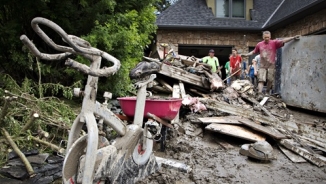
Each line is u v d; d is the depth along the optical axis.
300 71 7.02
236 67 9.96
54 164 3.28
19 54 5.27
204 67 7.99
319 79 6.43
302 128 5.38
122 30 5.93
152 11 7.13
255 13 14.21
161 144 4.34
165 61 7.82
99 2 5.62
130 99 3.98
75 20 5.76
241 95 7.42
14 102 3.89
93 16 5.73
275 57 8.09
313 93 6.60
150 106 3.93
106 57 2.52
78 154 2.49
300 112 7.13
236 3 14.23
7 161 3.19
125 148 2.88
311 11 9.88
